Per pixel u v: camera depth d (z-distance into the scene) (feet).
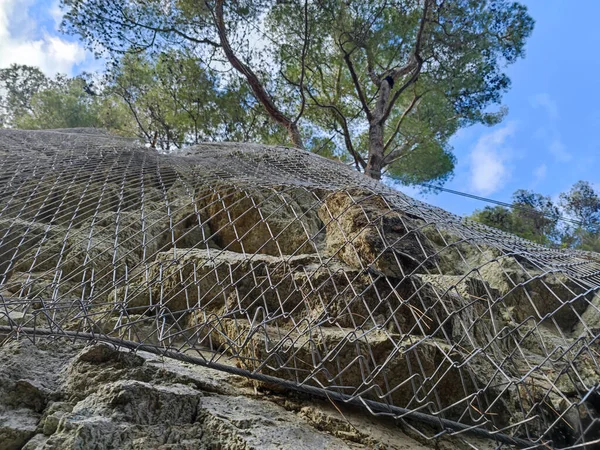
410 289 6.84
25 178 9.60
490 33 25.96
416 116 29.60
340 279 7.19
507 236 7.12
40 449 4.08
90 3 23.02
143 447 4.42
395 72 28.66
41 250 8.57
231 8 25.76
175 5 25.40
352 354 5.92
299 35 25.67
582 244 23.32
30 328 6.14
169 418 4.87
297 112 28.99
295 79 28.71
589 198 26.99
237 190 9.68
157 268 8.67
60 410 4.80
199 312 7.73
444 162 28.60
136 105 28.89
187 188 10.21
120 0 23.85
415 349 5.77
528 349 9.25
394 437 5.30
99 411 4.70
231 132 27.99
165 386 5.32
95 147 12.48
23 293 7.92
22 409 4.90
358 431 5.16
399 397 5.81
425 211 6.72
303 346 6.00
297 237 10.98
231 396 5.61
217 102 26.81
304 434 4.95
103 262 9.67
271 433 4.79
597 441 3.97
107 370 5.49
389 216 7.54
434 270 9.94
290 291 7.49
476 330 7.72
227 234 11.53
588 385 6.41
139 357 5.77
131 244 10.56
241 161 11.95
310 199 12.26
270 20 26.40
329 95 29.86
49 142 12.64
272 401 5.70
